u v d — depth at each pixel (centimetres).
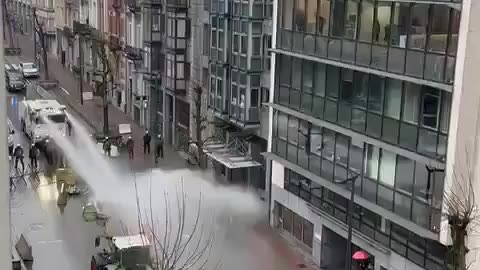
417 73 2084
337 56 2472
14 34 7538
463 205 1925
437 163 2008
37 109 4497
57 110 4544
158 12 4675
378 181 2297
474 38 1914
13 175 3350
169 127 4644
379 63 2255
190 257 2233
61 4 7225
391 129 2214
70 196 3297
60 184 3350
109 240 2520
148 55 4766
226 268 2542
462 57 1917
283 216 2978
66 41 7019
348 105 2428
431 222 2047
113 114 5441
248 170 3528
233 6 3484
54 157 4003
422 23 2055
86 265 2520
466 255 1984
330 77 2519
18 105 4928
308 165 2695
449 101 1973
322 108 2577
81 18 6481
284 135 2859
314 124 2619
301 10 2667
